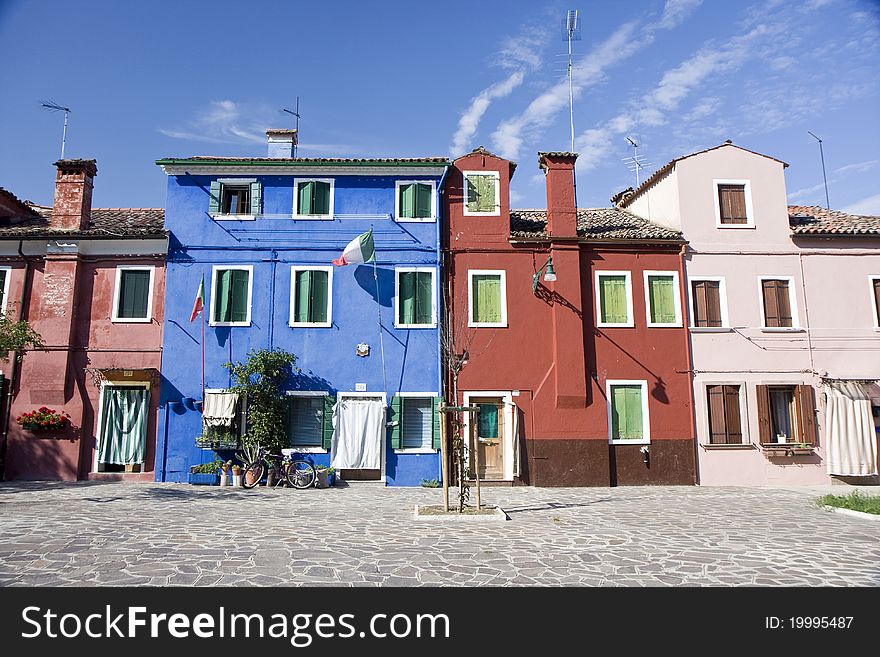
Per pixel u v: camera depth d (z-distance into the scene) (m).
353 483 17.77
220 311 18.48
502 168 19.56
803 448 18.58
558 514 12.89
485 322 18.73
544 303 18.81
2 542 9.44
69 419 17.83
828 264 19.72
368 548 9.41
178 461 17.69
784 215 19.91
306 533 10.50
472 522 11.85
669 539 10.29
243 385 17.56
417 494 15.96
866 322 19.47
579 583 7.60
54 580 7.51
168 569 8.01
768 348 19.12
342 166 19.11
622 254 19.33
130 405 18.11
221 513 12.46
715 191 19.91
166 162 18.84
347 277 18.83
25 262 18.75
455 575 7.91
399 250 19.02
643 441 18.41
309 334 18.47
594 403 18.42
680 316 19.11
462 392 18.31
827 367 19.20
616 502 14.80
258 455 17.22
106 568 8.03
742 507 14.02
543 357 18.56
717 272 19.44
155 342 18.34
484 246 19.08
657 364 18.80
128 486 16.56
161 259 18.83
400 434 18.02
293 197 19.20
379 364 18.41
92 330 18.36
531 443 18.19
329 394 18.19
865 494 16.36
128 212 22.23
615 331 18.89
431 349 18.56
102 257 18.77
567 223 19.16
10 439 17.72
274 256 18.83
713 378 18.92
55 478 17.59
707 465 18.50
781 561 8.77
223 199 19.23
